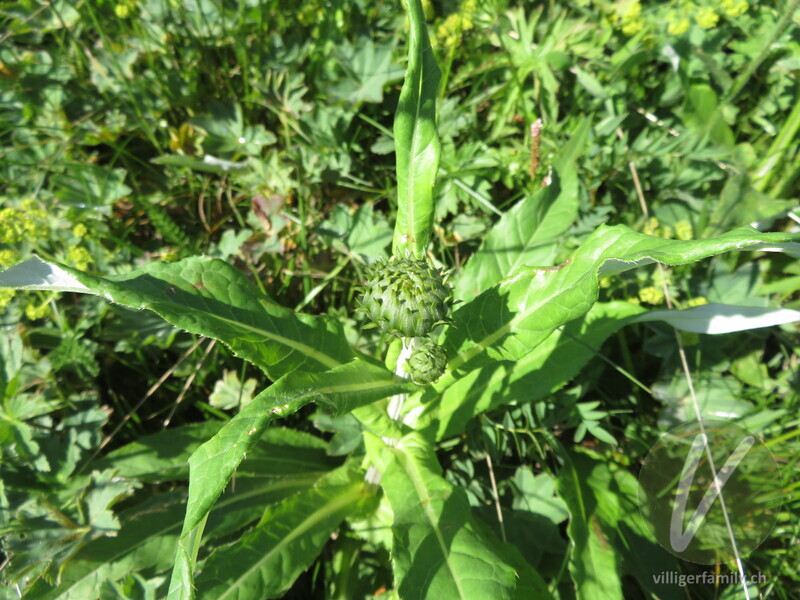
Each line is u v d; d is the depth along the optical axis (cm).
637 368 24
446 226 25
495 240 22
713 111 25
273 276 25
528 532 20
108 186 25
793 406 22
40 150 25
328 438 23
